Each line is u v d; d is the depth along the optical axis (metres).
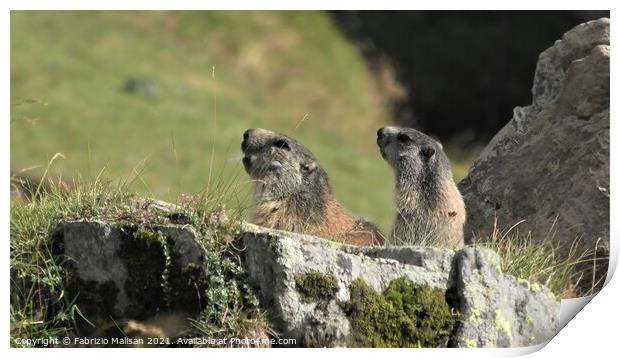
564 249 21.05
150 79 71.81
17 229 17.77
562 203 21.50
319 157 67.19
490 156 23.53
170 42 79.38
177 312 16.66
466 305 16.78
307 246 16.72
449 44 78.94
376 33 82.12
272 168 21.72
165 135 62.75
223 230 16.91
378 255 17.20
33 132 58.22
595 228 20.88
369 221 22.33
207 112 68.75
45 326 16.91
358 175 65.88
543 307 17.67
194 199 17.61
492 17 79.31
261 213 21.45
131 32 79.25
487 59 77.44
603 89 21.64
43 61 69.75
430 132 76.06
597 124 21.53
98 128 61.25
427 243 20.89
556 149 22.05
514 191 22.48
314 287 16.52
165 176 55.19
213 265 16.62
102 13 79.94
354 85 78.56
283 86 77.75
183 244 16.70
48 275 17.06
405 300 16.73
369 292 16.67
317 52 81.19
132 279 16.84
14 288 17.12
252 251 16.67
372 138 74.38
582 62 22.06
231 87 76.44
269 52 80.94
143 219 17.02
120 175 20.47
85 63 72.06
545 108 22.69
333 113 75.50
